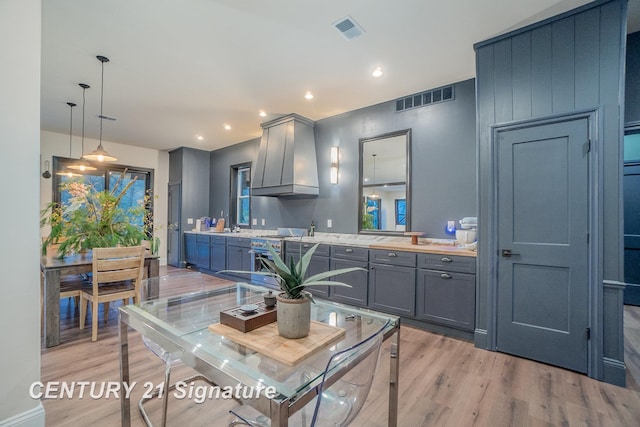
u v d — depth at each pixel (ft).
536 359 7.70
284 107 13.70
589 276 7.06
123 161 20.83
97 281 8.79
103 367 7.22
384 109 12.97
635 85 9.46
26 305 4.91
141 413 5.56
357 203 13.82
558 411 5.78
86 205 10.24
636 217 12.11
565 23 7.32
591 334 7.00
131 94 12.29
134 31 8.11
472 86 10.77
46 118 15.24
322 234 15.17
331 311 5.29
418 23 7.74
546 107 7.57
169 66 10.00
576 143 7.23
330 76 10.66
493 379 6.89
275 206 17.81
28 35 4.91
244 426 5.24
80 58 9.52
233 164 20.85
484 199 8.53
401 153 12.44
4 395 4.67
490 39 8.38
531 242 7.82
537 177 7.74
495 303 8.32
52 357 7.70
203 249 19.71
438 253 9.54
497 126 8.26
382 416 5.58
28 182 4.93
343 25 7.84
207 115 14.80
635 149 12.09
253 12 7.35
